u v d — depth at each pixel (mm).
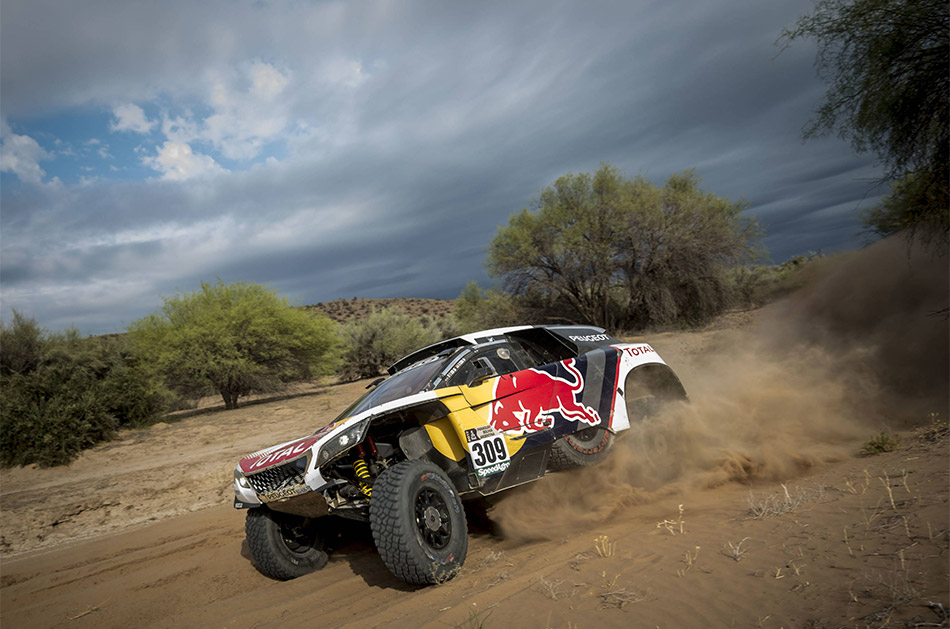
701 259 25906
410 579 3961
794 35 8914
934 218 9211
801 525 3746
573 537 4680
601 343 6539
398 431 5078
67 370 15492
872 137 8859
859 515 3707
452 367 5207
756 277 28531
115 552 7027
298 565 5020
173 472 10914
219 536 7016
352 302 97875
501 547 4828
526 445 5062
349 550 5586
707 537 3877
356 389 23234
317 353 23422
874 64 8500
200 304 21141
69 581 6039
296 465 4547
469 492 4742
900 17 8156
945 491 3779
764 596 2844
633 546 3977
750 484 5559
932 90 8289
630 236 25828
